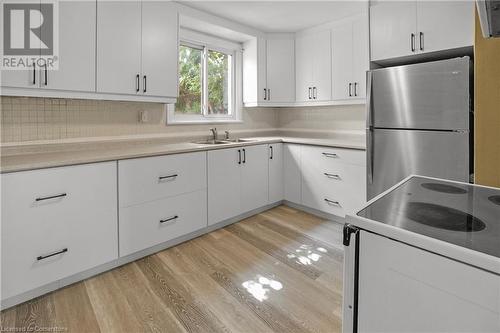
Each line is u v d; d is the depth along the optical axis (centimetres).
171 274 209
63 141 239
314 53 361
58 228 184
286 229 293
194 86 353
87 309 171
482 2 88
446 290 67
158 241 240
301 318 163
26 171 169
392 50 261
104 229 205
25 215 170
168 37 273
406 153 244
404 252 75
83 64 219
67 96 215
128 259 225
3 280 164
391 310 78
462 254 64
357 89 323
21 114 220
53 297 181
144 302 177
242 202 315
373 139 264
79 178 191
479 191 117
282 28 366
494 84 163
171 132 319
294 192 352
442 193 115
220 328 156
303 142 336
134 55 248
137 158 222
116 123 274
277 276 207
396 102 246
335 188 309
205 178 274
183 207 257
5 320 161
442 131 223
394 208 96
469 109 210
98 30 226
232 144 300
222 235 279
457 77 213
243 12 313
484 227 78
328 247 252
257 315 166
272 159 349
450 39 230
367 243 83
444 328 68
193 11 301
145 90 257
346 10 310
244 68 389
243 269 216
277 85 384
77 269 193
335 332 153
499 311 59
